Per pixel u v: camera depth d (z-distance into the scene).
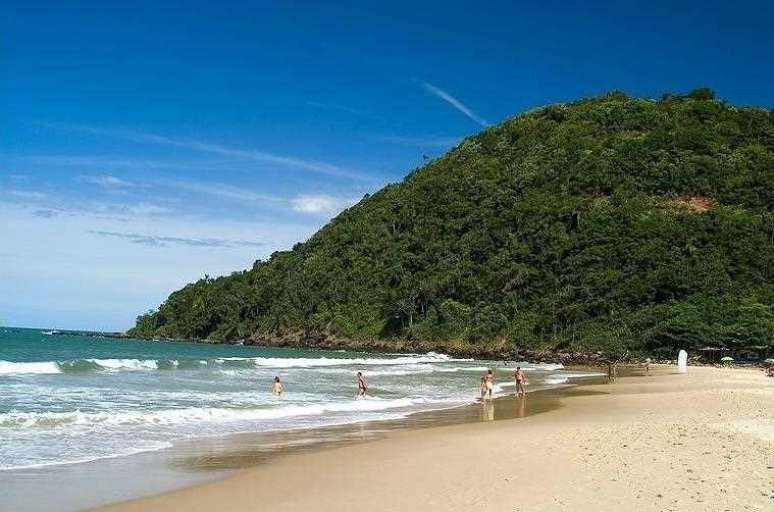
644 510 10.01
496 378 49.28
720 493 10.91
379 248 131.75
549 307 95.44
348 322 120.69
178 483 12.49
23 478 12.68
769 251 90.25
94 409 22.17
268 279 150.50
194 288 168.00
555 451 15.03
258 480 12.71
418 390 35.91
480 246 113.56
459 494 11.30
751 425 18.70
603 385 40.53
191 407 24.00
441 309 107.75
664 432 17.48
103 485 12.28
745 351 74.38
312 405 26.27
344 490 11.84
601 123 135.50
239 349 107.88
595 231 100.88
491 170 132.88
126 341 123.19
